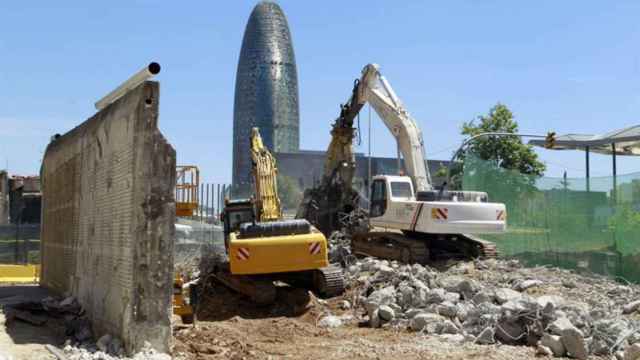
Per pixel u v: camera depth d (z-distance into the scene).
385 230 24.45
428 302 15.20
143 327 10.91
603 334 12.14
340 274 18.23
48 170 20.95
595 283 19.28
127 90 12.66
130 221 11.28
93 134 14.51
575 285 18.47
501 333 12.90
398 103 24.81
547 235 24.11
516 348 12.33
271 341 13.17
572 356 11.62
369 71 25.67
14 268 26.67
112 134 12.85
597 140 40.94
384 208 23.62
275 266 17.50
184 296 14.23
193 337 12.91
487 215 21.73
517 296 14.94
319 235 17.97
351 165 26.50
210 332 13.48
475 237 25.36
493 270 20.75
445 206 21.50
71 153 17.05
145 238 11.01
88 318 13.91
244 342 12.80
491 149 52.72
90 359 10.62
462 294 16.02
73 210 16.62
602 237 22.12
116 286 11.95
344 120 26.59
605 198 22.55
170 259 11.12
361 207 26.97
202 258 20.77
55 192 19.58
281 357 11.54
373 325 14.98
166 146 11.19
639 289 18.55
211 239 27.59
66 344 11.84
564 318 12.44
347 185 26.45
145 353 10.73
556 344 11.77
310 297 17.83
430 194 22.52
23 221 47.03
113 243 12.38
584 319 12.79
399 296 15.73
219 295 18.94
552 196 24.11
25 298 18.06
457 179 31.75
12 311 14.66
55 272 19.34
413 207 22.20
